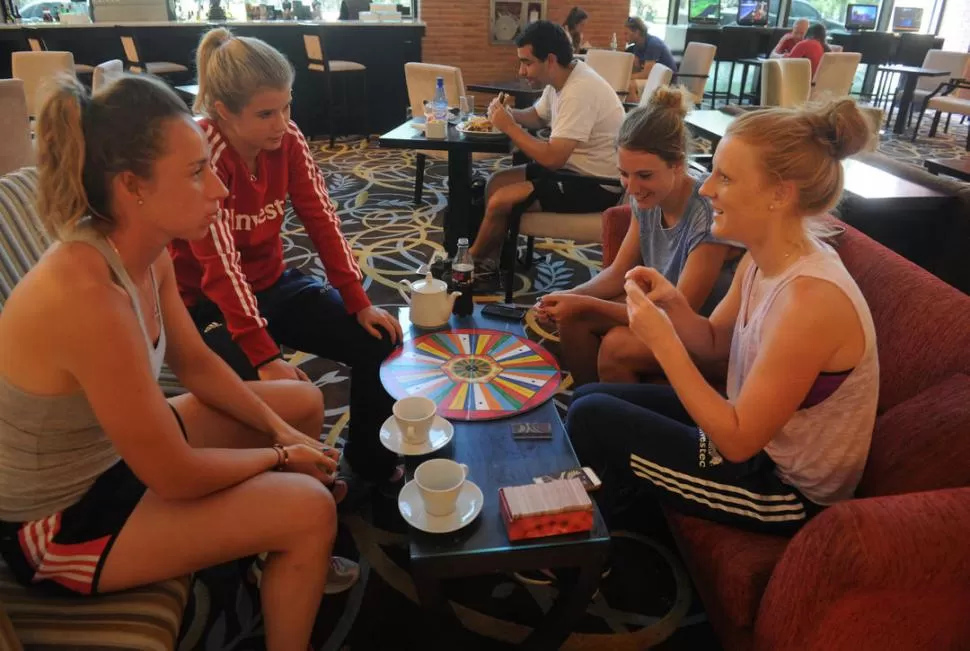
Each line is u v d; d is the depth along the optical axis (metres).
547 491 1.23
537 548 1.19
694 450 1.40
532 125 3.89
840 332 1.17
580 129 3.02
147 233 1.12
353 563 1.72
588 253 3.93
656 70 4.31
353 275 1.96
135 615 1.09
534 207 3.15
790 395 1.18
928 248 2.59
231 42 1.64
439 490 1.20
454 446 1.42
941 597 1.04
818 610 1.06
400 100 7.25
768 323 1.24
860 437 1.27
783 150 1.17
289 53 6.77
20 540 1.11
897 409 1.33
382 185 5.26
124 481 1.18
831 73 6.75
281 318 1.97
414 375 1.66
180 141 1.06
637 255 2.14
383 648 1.52
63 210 1.04
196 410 1.46
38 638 1.04
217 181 1.15
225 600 1.65
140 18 7.10
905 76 7.66
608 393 1.67
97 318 1.01
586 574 1.25
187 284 1.90
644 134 1.78
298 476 1.26
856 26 9.52
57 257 1.04
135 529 1.12
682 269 1.91
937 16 10.12
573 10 6.68
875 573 0.98
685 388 1.24
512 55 7.51
